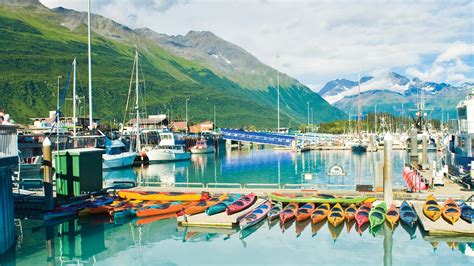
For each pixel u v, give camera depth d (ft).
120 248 114.83
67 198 155.63
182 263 103.35
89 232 129.08
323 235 122.01
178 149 404.77
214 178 262.06
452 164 205.67
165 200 158.40
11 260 104.58
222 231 127.03
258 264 101.76
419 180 159.74
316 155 436.76
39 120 569.64
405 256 105.81
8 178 101.96
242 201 145.18
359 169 297.94
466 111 193.57
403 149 499.51
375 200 144.97
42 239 122.93
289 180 246.68
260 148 635.25
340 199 142.41
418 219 127.65
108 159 300.81
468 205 134.00
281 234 123.44
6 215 100.99
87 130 380.99
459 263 101.60
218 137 605.73
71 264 103.91
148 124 644.27
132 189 177.68
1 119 151.84
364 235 121.70
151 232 128.36
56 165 161.48
